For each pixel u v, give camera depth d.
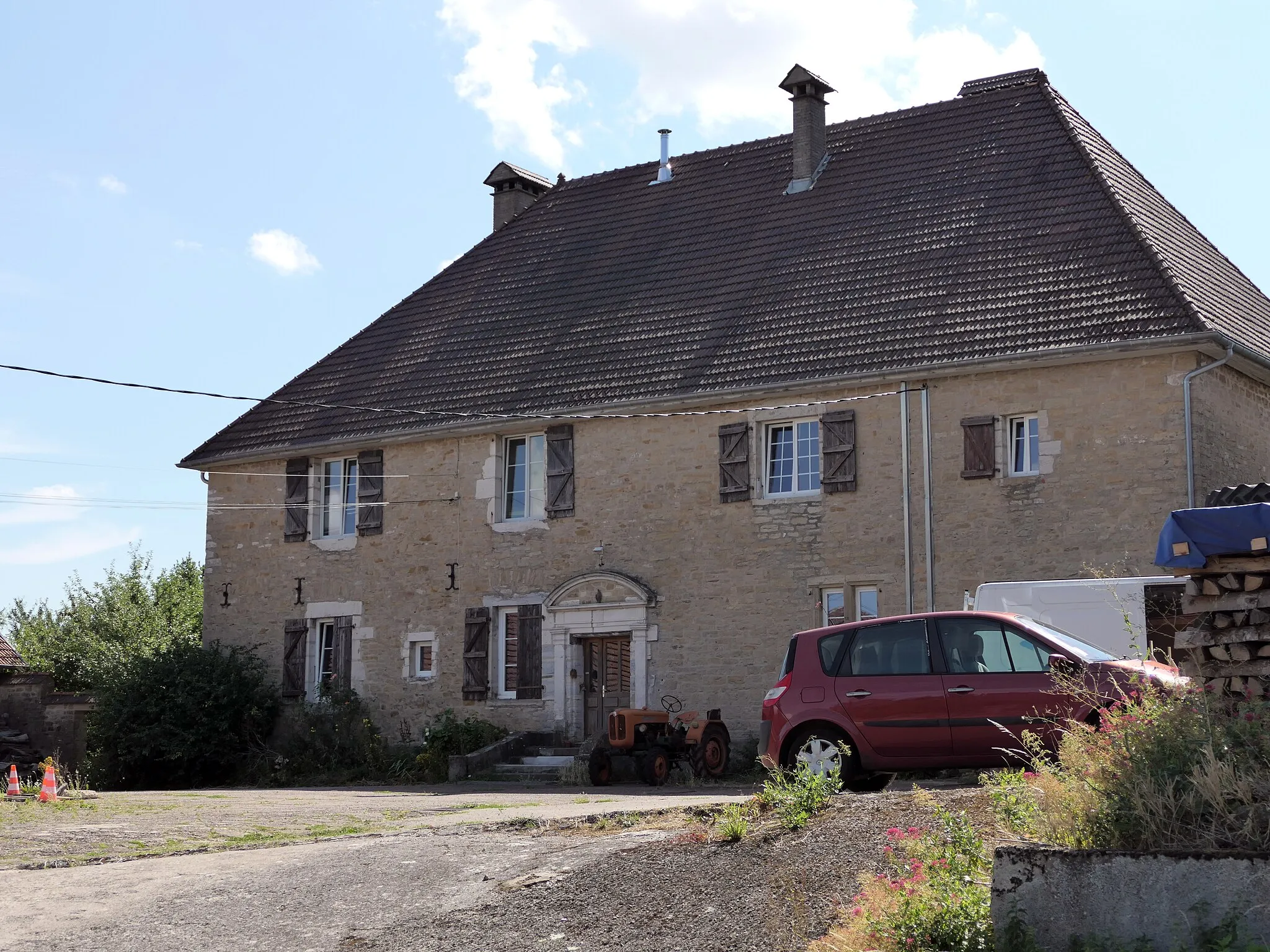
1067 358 18.58
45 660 38.09
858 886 7.63
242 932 8.60
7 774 26.22
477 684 23.20
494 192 29.48
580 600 22.27
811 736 12.74
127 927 8.85
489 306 26.31
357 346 27.39
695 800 13.42
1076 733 8.66
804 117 25.02
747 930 7.44
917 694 12.36
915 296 20.86
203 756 24.94
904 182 23.53
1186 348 17.92
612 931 7.83
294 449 25.44
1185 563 8.22
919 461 19.75
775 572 20.70
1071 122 22.98
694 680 21.12
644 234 25.97
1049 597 15.55
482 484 23.70
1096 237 20.25
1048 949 6.36
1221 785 6.72
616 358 23.03
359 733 23.91
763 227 24.33
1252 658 8.03
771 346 21.38
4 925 9.05
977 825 8.13
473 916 8.41
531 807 13.83
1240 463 19.31
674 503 21.66
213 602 26.45
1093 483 18.56
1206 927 6.08
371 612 24.59
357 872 9.74
